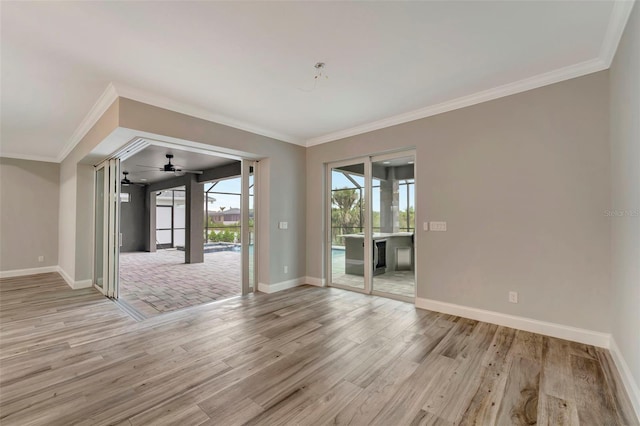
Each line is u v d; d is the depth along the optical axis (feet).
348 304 13.05
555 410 5.91
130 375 7.23
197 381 6.97
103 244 14.97
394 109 12.32
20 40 7.34
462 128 11.34
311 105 11.80
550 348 8.58
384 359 8.02
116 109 10.11
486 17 6.68
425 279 12.37
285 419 5.69
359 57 8.36
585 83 8.87
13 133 14.99
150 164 23.26
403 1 6.15
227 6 6.24
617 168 7.71
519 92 10.05
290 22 6.82
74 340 9.27
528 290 9.87
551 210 9.46
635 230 6.22
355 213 15.57
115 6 6.19
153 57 8.23
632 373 6.32
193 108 11.84
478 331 9.90
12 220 19.45
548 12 6.51
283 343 9.04
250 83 9.86
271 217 15.40
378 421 5.62
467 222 11.23
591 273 8.79
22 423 5.57
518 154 10.09
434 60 8.54
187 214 26.84
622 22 6.66
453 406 6.05
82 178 16.35
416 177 12.68
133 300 13.93
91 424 5.55
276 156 15.64
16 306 12.89
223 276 20.24
